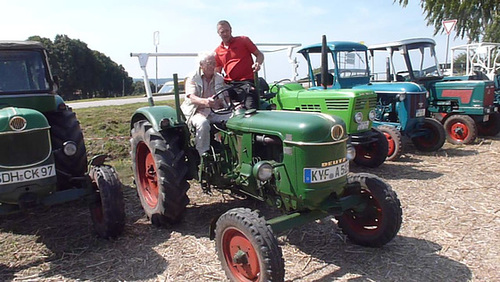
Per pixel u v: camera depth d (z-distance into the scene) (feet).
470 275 10.28
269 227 9.36
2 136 10.93
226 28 16.29
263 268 9.11
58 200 12.21
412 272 10.50
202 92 13.97
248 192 12.51
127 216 14.98
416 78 27.86
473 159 22.63
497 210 14.64
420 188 17.46
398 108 24.09
